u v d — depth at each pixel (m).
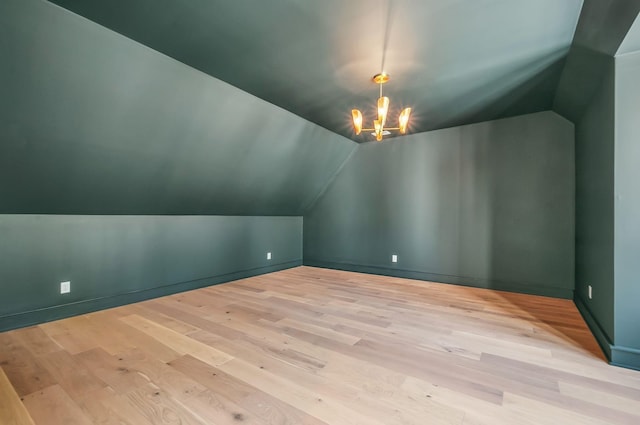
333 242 5.46
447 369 1.96
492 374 1.90
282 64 2.54
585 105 2.83
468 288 4.06
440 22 1.99
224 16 1.94
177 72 2.54
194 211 4.04
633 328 1.98
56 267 2.88
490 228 4.01
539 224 3.71
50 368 1.95
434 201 4.43
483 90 3.05
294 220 5.73
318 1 1.80
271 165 4.24
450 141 4.30
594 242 2.56
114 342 2.35
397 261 4.76
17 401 1.61
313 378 1.85
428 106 3.48
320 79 2.80
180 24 2.01
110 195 3.09
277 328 2.64
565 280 3.55
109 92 2.37
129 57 2.26
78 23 1.93
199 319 2.87
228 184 4.00
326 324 2.74
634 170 1.98
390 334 2.52
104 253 3.21
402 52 2.35
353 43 2.24
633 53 1.95
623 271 2.01
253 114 3.37
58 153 2.49
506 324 2.74
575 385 1.78
